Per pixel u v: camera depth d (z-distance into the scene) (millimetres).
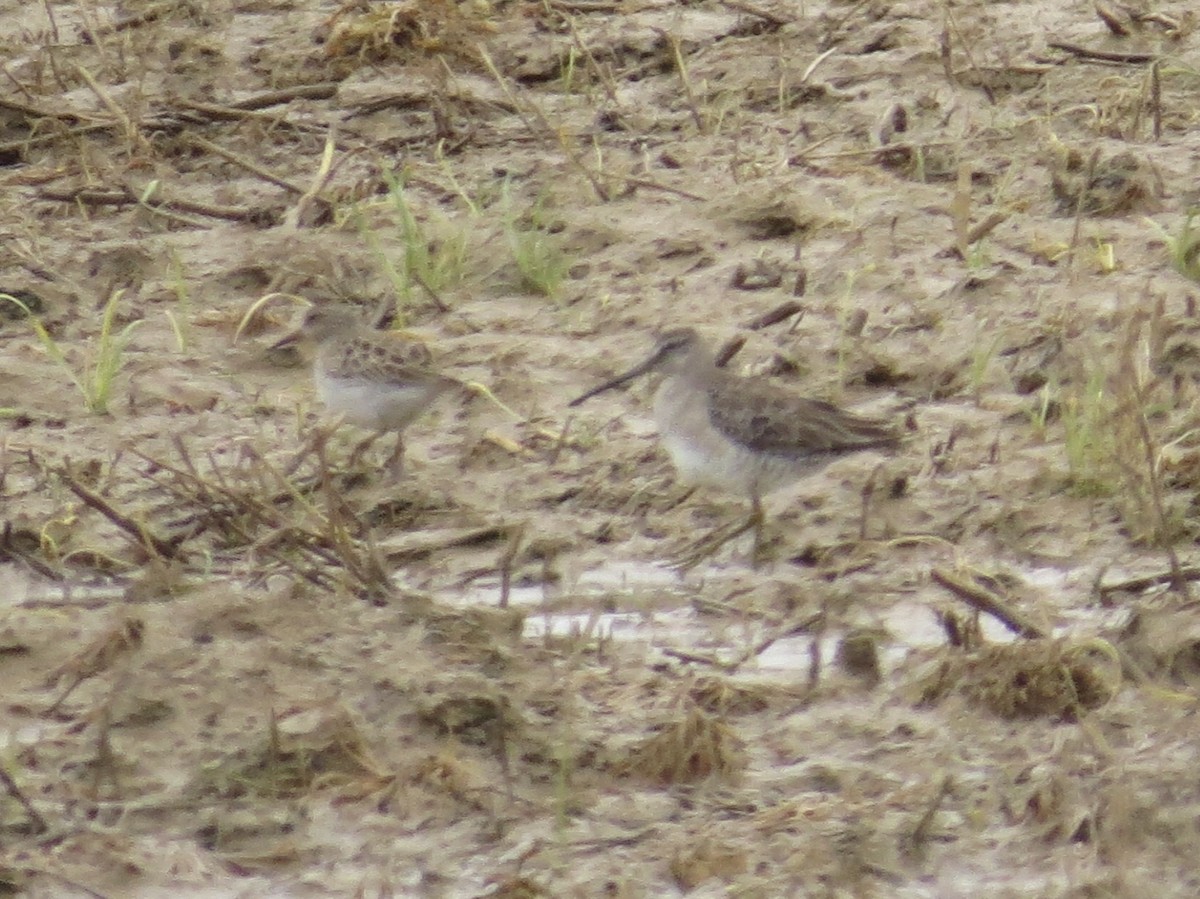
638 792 10258
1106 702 10836
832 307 16094
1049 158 18469
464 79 21516
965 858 9578
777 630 12016
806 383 15125
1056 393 14508
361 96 20938
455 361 15742
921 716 10891
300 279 17094
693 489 13688
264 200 18812
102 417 15000
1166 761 10031
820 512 13430
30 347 16016
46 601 12352
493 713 10695
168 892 9500
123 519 12945
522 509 13711
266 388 15539
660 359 13398
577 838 9836
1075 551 12836
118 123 19953
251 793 10242
